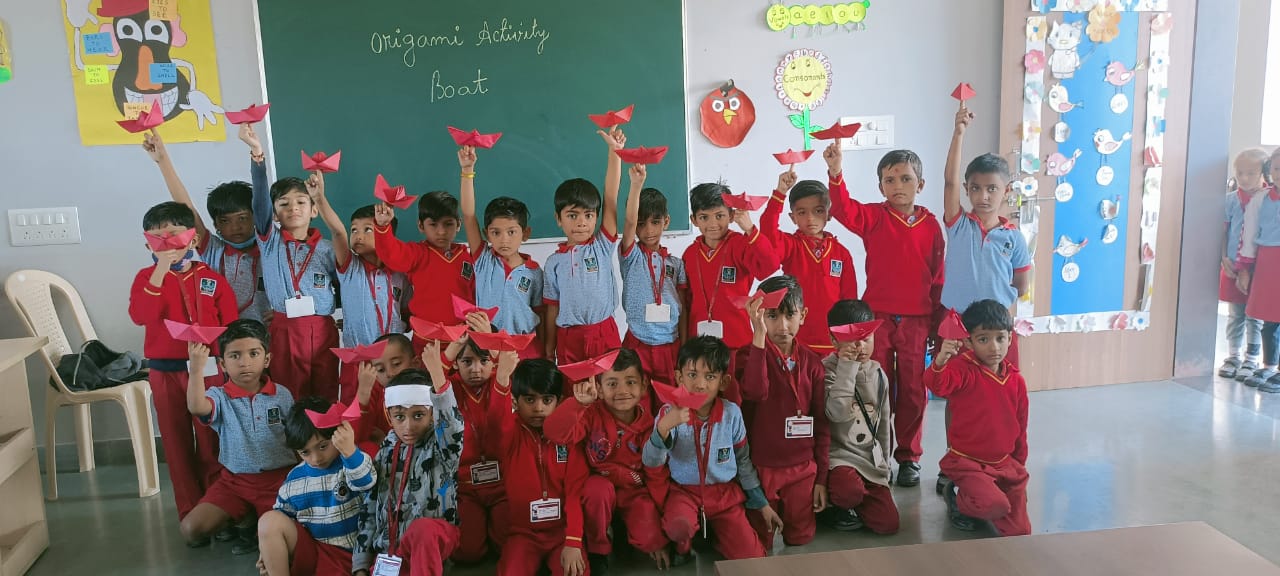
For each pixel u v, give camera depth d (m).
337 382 3.06
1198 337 3.99
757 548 2.47
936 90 3.68
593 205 2.85
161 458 3.54
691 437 2.47
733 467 2.51
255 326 2.65
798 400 2.59
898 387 3.10
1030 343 3.88
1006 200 3.72
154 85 3.34
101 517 3.00
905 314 3.08
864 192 3.71
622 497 2.54
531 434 2.47
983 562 1.45
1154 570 1.41
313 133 3.43
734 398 2.64
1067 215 3.79
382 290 3.02
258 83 3.40
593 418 2.52
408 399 2.21
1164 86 3.75
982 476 2.61
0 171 3.33
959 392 2.66
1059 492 2.89
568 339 2.90
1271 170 3.65
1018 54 3.63
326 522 2.34
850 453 2.68
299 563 2.35
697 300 2.96
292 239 2.95
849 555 1.48
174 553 2.72
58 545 2.79
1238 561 1.43
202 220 3.23
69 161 3.36
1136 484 2.93
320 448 2.33
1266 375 3.77
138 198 3.41
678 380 2.51
